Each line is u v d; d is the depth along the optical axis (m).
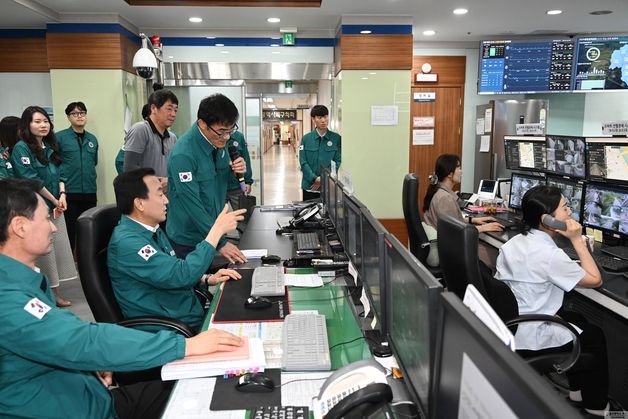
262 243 3.11
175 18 5.31
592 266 2.23
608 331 2.69
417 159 6.93
